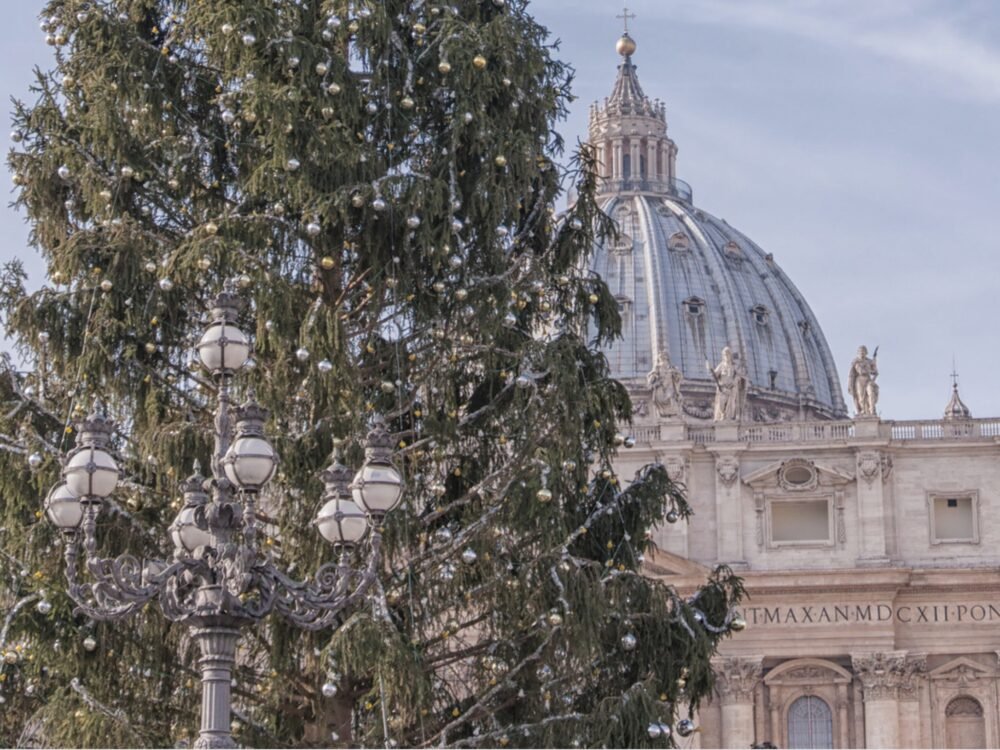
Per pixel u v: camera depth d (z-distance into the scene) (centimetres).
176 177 8606
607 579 8506
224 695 6062
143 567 6619
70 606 7900
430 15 8962
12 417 8325
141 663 8100
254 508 6194
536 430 8538
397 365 8519
